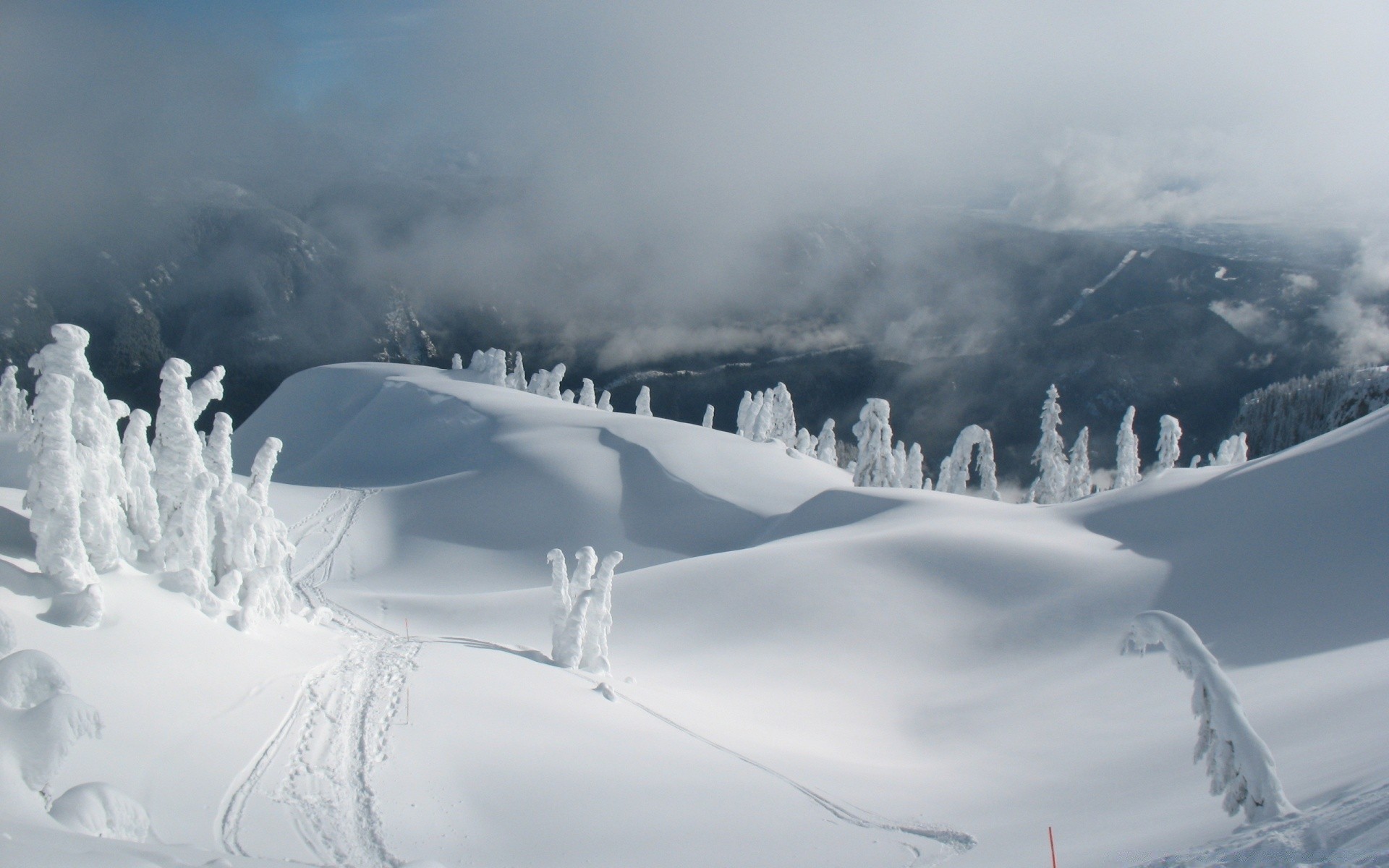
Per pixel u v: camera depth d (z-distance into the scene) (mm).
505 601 35344
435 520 58281
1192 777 15000
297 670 18891
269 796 13086
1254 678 21938
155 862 6348
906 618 32656
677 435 72062
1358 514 33062
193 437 20172
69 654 14539
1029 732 22406
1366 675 18562
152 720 14180
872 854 13469
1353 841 6473
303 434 90562
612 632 31734
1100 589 33000
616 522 60156
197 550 19672
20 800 7508
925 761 21266
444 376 99000
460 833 13023
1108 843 10945
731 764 18203
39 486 15828
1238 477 40625
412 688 18594
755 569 36094
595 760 16891
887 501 50656
